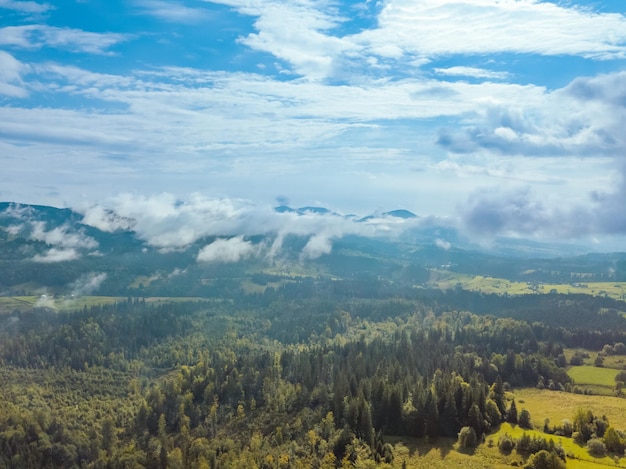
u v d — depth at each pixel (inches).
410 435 7824.8
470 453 7076.8
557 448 6732.3
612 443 6860.2
